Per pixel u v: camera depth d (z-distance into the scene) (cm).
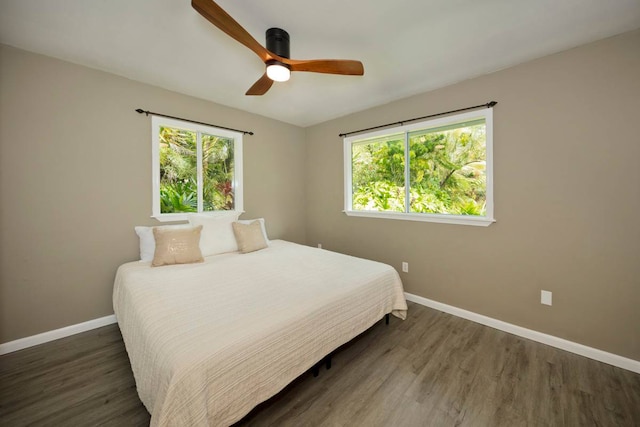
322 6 156
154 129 271
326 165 396
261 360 128
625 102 181
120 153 252
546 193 213
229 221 304
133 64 228
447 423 139
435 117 277
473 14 164
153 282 194
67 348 208
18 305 207
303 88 276
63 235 225
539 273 219
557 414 145
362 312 194
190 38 191
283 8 158
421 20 170
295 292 176
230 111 333
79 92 229
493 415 144
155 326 133
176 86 272
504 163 233
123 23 174
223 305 155
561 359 195
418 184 303
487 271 247
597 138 191
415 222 298
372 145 348
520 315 229
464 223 260
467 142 266
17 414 143
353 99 306
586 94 194
